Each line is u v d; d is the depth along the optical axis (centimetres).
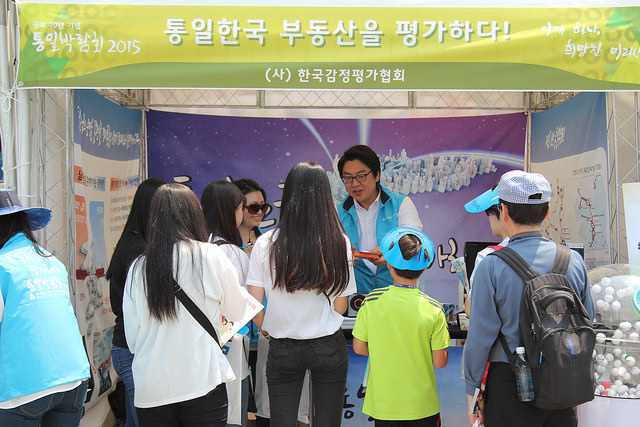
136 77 268
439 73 273
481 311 194
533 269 191
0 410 205
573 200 402
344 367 246
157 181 260
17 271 211
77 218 342
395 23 272
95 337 372
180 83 269
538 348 181
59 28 266
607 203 354
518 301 190
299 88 271
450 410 341
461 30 273
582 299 198
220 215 264
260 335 308
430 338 247
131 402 257
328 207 235
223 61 270
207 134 476
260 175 480
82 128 354
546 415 193
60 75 266
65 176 348
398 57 272
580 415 241
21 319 207
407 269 246
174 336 201
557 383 178
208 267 205
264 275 242
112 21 267
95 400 371
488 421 198
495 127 477
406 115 480
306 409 317
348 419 342
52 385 207
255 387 316
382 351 245
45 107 324
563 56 274
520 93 474
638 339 233
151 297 198
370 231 427
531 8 274
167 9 269
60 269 230
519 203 198
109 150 403
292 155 481
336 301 249
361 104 476
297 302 236
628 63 275
